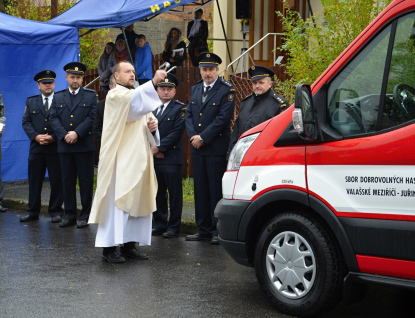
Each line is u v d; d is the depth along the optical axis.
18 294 5.68
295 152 5.07
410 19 4.58
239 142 5.61
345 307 5.38
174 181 8.32
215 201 7.97
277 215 5.22
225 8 15.82
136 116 6.88
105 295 5.66
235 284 6.05
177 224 8.40
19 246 7.75
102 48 19.03
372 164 4.62
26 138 12.08
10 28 11.52
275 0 14.88
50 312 5.17
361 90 4.77
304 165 5.00
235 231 5.46
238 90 11.07
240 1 13.71
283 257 5.14
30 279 6.19
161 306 5.34
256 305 5.39
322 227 4.93
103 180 6.89
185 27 24.11
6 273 6.43
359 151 4.69
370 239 4.62
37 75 9.77
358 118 4.76
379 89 4.68
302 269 5.02
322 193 4.86
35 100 9.72
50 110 9.27
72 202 9.22
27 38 11.65
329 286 4.87
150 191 7.05
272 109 7.24
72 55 12.09
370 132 4.69
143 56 13.01
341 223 4.76
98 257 7.19
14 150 11.94
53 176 9.55
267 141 5.31
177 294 5.70
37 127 9.60
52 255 7.27
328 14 8.54
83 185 9.15
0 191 10.58
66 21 12.19
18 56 11.73
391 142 4.53
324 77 4.94
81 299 5.53
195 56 13.85
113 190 6.90
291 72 9.02
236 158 5.57
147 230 7.10
